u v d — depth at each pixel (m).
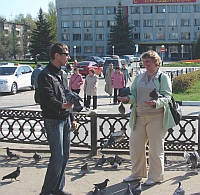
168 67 50.22
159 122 5.48
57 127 4.71
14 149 7.90
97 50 86.38
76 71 15.10
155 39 83.19
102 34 85.69
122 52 75.75
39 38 76.06
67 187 5.60
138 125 5.65
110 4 84.19
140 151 5.73
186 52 82.12
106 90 17.70
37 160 6.90
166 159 6.65
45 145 8.52
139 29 83.56
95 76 15.19
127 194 4.75
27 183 5.81
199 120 7.07
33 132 7.87
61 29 87.19
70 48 87.00
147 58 5.48
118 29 76.25
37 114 7.78
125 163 6.87
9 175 5.79
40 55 76.31
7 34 103.25
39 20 76.44
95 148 7.41
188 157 6.36
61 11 86.81
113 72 16.83
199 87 21.36
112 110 15.15
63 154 4.94
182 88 20.48
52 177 4.80
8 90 20.72
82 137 9.48
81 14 85.81
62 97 4.74
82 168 6.18
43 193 4.83
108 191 5.43
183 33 82.44
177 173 6.20
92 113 7.43
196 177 5.99
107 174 6.22
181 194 4.80
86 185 5.69
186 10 81.88
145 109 5.51
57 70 4.77
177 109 5.58
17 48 99.00
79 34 86.62
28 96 20.31
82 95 21.47
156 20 82.88
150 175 5.64
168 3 81.50
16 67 22.12
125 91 5.52
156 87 5.43
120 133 6.20
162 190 5.39
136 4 82.75
